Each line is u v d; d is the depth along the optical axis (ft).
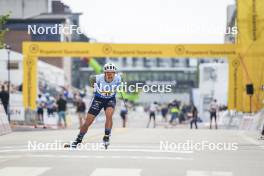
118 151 82.23
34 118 209.46
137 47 215.10
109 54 215.31
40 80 268.62
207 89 290.76
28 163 65.41
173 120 246.06
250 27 201.67
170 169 60.23
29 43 215.51
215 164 65.82
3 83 230.27
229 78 211.82
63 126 196.24
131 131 151.64
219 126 242.99
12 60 238.07
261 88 201.26
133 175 54.90
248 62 202.69
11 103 232.32
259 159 72.84
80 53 214.90
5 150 85.92
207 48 213.05
